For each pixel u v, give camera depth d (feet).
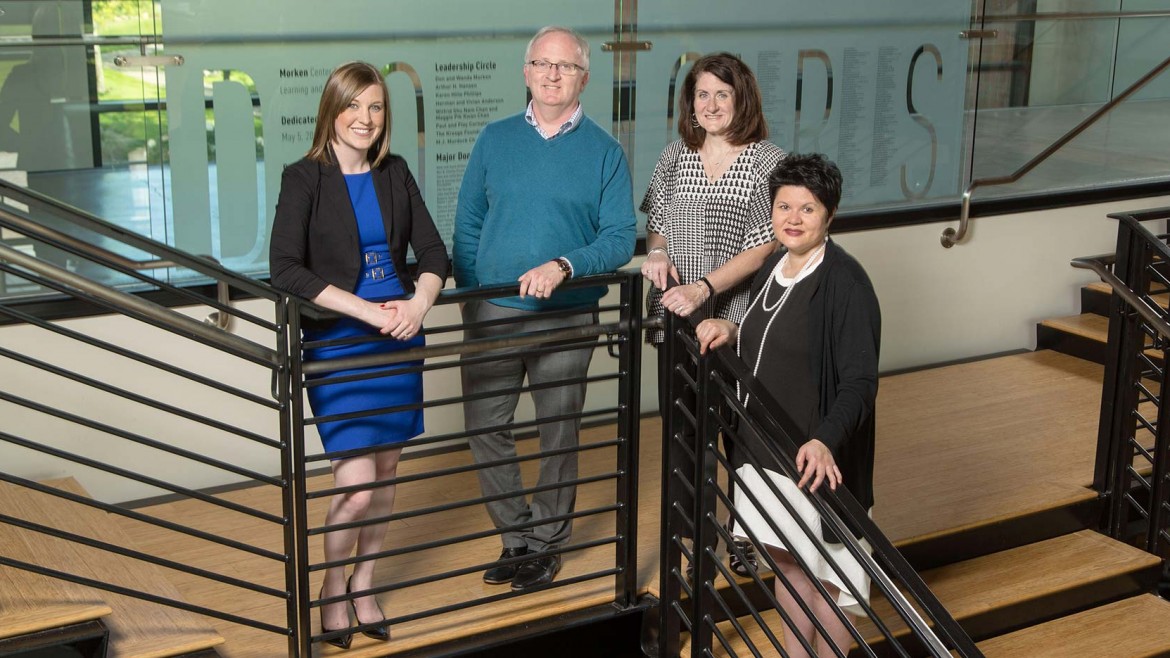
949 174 16.37
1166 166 18.22
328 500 12.26
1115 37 16.94
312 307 8.47
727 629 10.60
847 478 8.68
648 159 14.16
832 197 8.36
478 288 9.13
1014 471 13.32
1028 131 16.75
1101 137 17.43
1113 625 11.47
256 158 12.03
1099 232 18.01
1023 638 11.21
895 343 16.78
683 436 9.75
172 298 11.95
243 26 11.60
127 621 8.75
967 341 17.38
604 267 9.62
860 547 8.14
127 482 12.08
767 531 9.07
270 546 11.16
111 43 11.03
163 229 11.74
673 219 10.41
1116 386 12.44
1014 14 16.07
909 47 15.49
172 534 11.32
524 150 9.77
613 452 13.75
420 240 9.23
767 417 8.39
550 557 10.46
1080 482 13.02
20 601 8.33
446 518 11.87
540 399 10.34
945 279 16.87
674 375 9.59
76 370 11.65
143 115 11.35
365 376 8.66
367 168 8.93
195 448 12.40
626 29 13.57
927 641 7.89
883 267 16.30
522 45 13.04
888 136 15.74
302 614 8.84
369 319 8.52
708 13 14.02
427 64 12.59
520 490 9.62
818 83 15.01
